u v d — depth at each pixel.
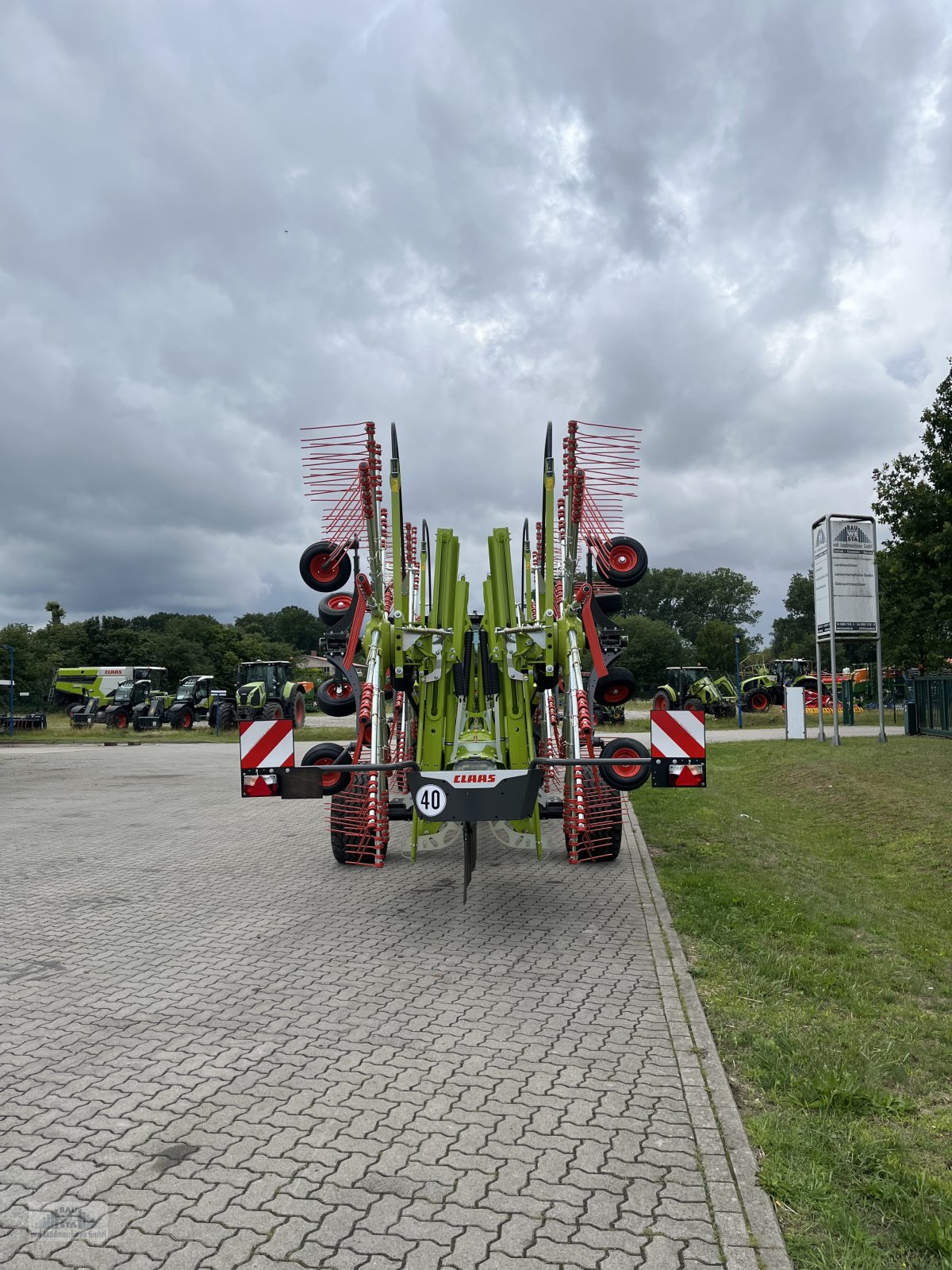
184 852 9.62
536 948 5.90
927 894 8.11
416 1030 4.53
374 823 7.71
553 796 9.04
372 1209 2.98
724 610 104.50
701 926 6.25
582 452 7.79
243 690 33.72
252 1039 4.45
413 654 7.46
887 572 21.34
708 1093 3.76
